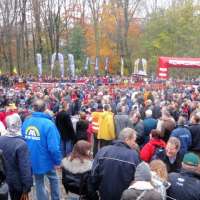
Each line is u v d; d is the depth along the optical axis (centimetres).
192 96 2786
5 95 2356
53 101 2123
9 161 678
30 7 6306
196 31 6369
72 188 711
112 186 620
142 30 7381
